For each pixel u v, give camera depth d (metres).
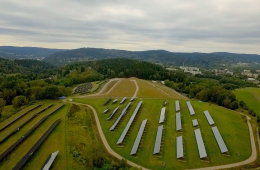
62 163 41.12
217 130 61.12
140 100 94.62
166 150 51.50
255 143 56.88
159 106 84.69
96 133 62.03
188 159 47.88
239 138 59.00
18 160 41.66
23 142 49.22
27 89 117.31
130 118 71.00
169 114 75.38
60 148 46.91
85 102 95.00
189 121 68.88
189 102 87.44
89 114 78.75
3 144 48.44
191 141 55.81
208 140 56.41
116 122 67.56
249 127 68.19
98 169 42.19
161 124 66.75
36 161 41.38
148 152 50.81
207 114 73.56
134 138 58.28
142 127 63.00
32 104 88.00
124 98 97.38
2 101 90.44
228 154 50.19
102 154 46.19
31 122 62.78
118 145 54.66
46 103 88.38
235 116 77.38
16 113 74.19
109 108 84.75
